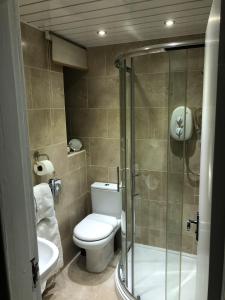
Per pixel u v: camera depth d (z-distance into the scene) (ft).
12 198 1.98
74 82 9.05
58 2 4.99
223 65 1.79
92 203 9.10
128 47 8.09
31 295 2.29
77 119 9.27
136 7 5.29
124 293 6.66
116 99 8.55
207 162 2.87
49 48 6.95
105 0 4.91
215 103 2.00
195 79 6.93
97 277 7.76
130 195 7.72
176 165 7.42
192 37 7.34
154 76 7.22
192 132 7.33
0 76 1.82
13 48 1.95
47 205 6.69
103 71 8.55
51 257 5.00
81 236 7.38
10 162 1.94
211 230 2.00
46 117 7.00
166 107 7.36
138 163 7.89
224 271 2.00
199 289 3.52
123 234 7.59
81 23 6.16
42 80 6.75
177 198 7.37
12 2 1.93
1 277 1.94
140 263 7.65
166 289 6.43
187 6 5.27
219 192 1.93
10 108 1.93
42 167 6.48
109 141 8.94
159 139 7.66
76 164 8.71
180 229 7.06
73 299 6.84
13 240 2.01
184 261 7.75
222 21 1.76
